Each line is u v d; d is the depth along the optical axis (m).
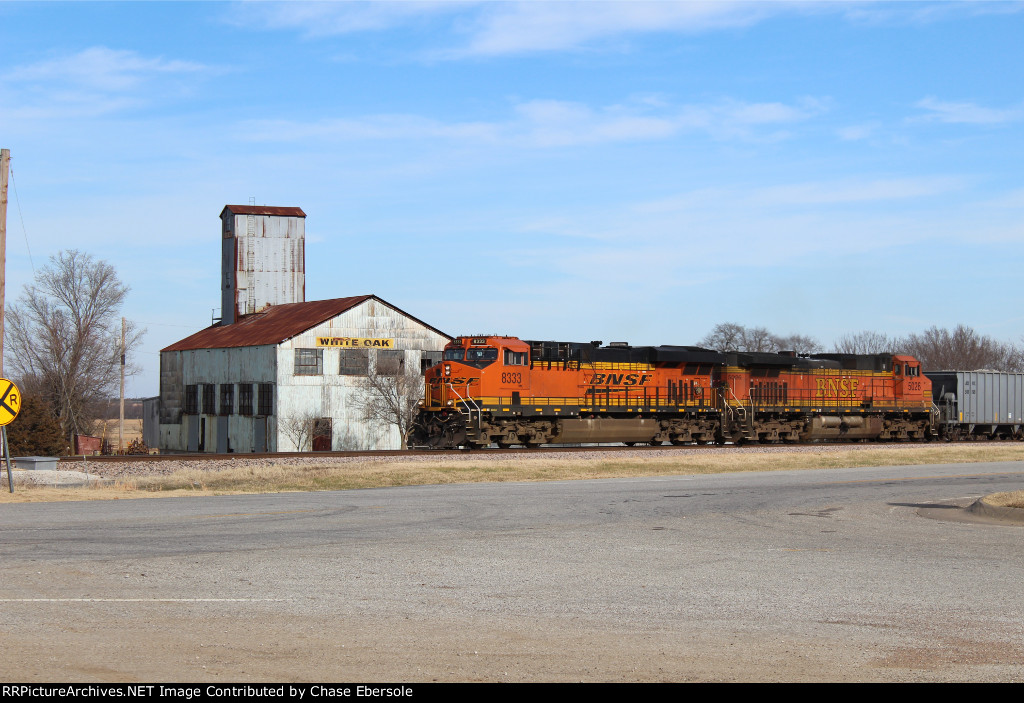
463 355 38.72
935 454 39.47
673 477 28.80
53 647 8.69
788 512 19.83
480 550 14.39
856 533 16.69
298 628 9.55
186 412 67.62
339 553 13.95
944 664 8.50
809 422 48.16
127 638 9.07
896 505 21.38
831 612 10.44
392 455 34.31
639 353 43.06
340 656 8.58
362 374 60.03
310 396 58.25
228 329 67.31
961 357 128.00
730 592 11.46
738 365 46.00
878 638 9.34
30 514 17.95
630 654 8.75
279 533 15.93
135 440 76.75
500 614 10.24
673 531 16.73
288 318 63.19
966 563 13.58
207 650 8.71
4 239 28.67
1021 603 10.91
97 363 84.94
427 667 8.28
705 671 8.24
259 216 68.94
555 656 8.66
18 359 82.62
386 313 61.16
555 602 10.85
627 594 11.31
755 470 32.06
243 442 60.62
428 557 13.71
